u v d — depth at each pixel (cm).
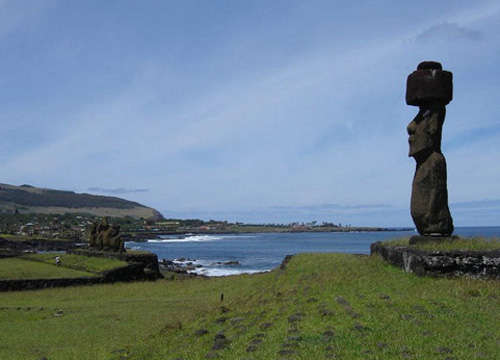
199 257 8262
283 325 954
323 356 729
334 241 15525
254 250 10456
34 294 2320
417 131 1540
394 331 833
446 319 901
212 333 1053
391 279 1355
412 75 1527
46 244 9406
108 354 1096
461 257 1325
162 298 2106
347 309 999
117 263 3125
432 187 1512
